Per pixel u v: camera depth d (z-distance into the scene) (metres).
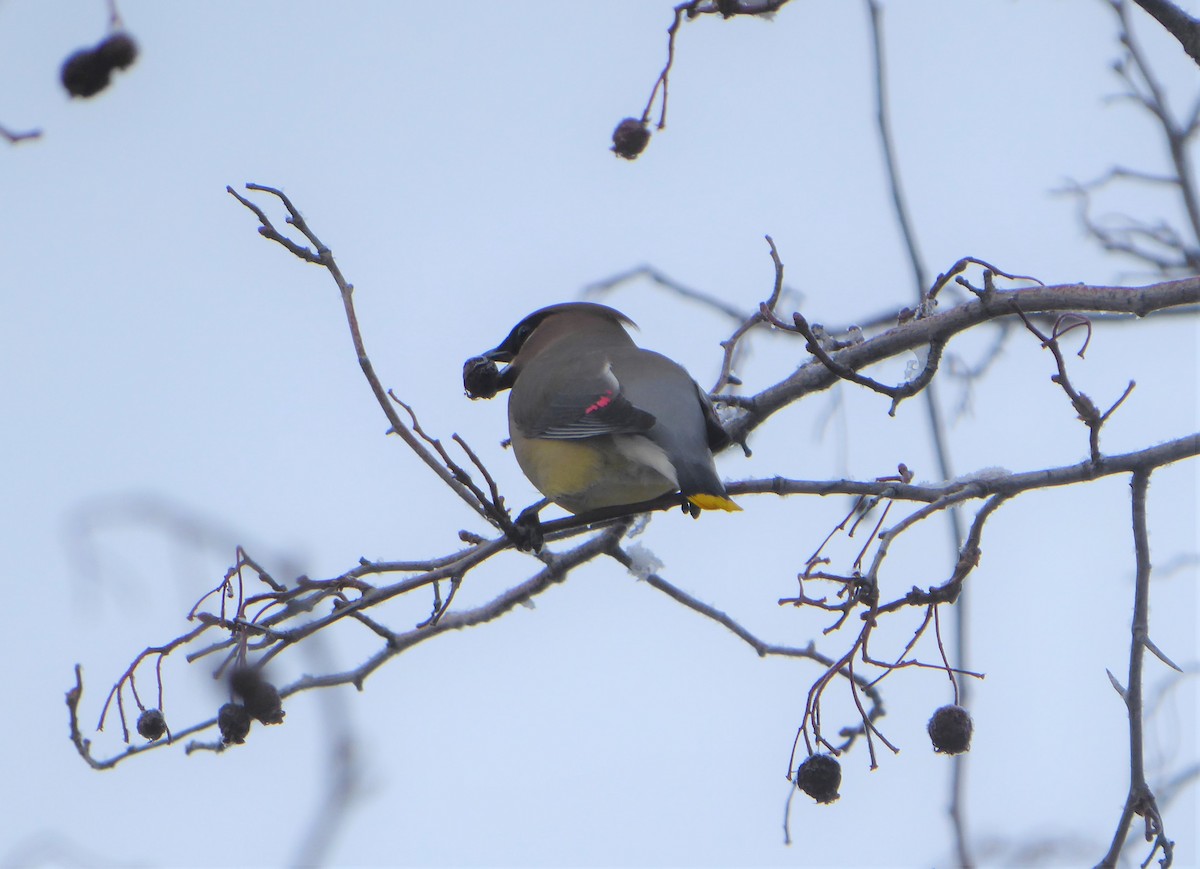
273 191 9.77
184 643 10.04
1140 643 9.55
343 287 9.80
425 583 9.77
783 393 11.71
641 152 10.94
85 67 11.00
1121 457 9.70
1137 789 9.27
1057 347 9.58
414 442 9.85
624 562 11.85
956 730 9.17
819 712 9.03
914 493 9.88
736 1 10.40
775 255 10.73
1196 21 10.23
